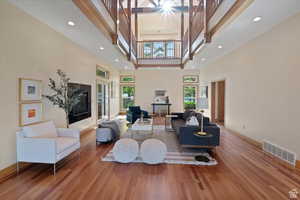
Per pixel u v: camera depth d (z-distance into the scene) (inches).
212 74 290.7
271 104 141.6
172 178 102.0
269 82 143.9
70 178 101.0
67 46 170.4
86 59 215.2
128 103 400.5
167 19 393.7
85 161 126.3
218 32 151.5
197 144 142.6
